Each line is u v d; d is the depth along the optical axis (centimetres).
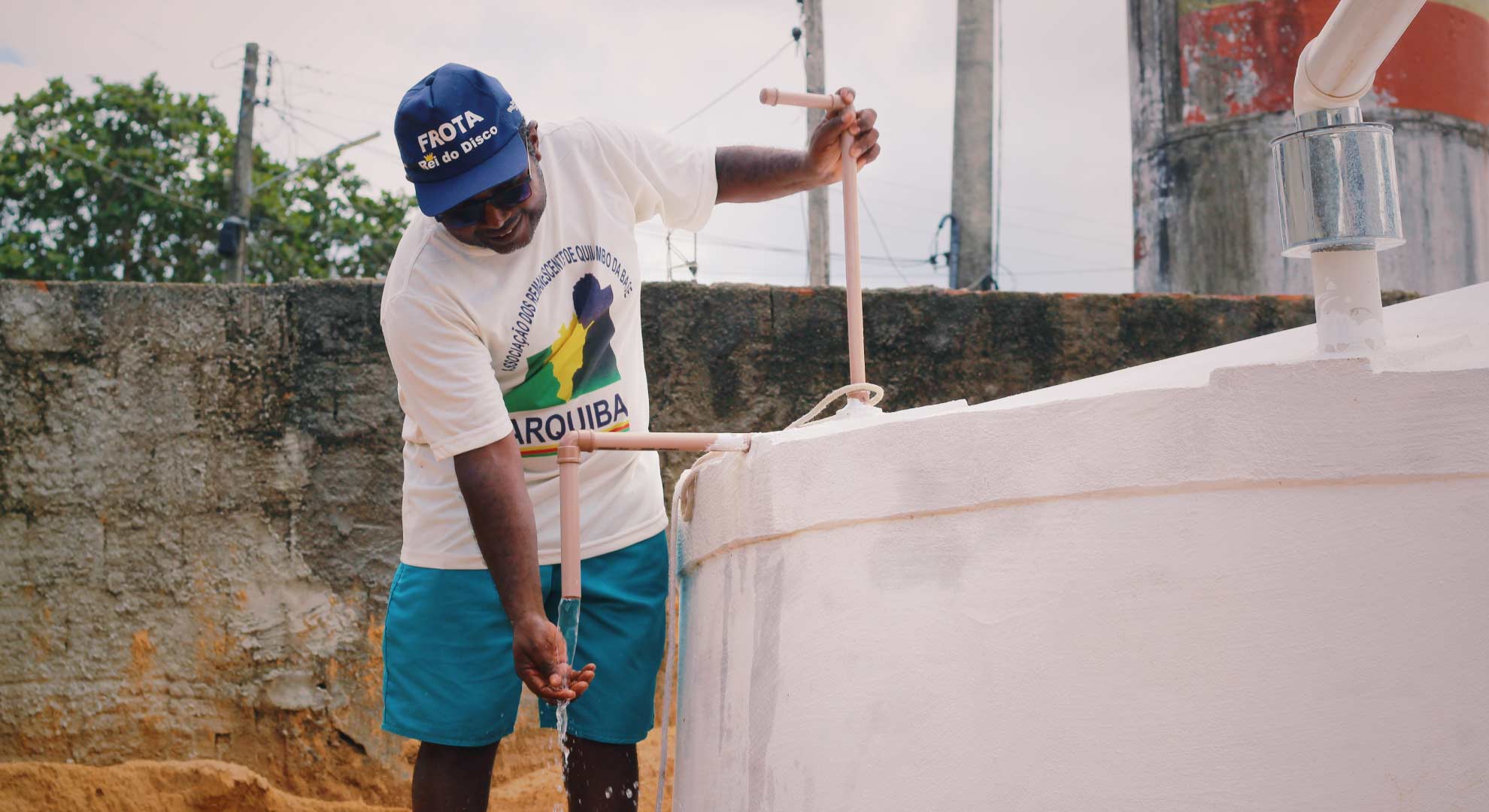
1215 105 1002
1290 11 984
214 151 2200
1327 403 171
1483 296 246
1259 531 172
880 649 195
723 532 243
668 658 271
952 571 190
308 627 444
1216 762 168
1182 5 1023
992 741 181
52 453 447
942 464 192
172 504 448
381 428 455
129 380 454
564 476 241
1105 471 179
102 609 441
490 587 277
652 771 413
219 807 410
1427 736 164
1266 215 977
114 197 2119
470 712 274
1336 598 168
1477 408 168
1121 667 174
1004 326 512
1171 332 525
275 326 459
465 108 247
